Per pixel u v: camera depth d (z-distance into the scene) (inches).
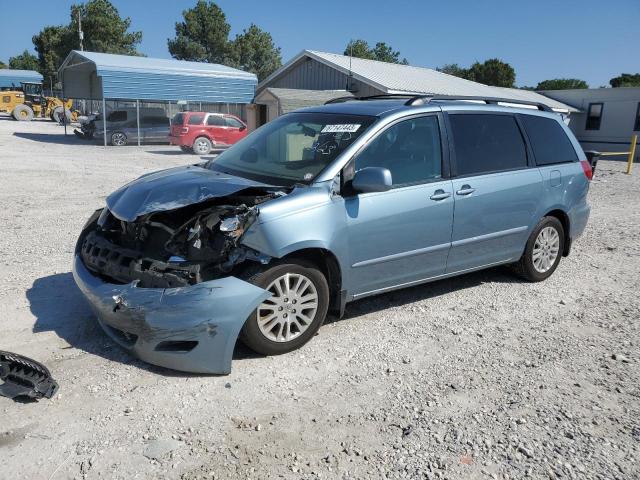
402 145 188.9
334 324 190.5
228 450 122.2
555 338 184.9
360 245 175.2
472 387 151.6
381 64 1122.0
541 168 231.0
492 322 196.9
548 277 248.4
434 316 200.5
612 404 144.9
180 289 145.9
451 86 1087.0
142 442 123.8
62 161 702.5
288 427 131.1
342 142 180.5
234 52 2313.0
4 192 440.8
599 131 1321.4
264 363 160.6
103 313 154.6
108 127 1023.6
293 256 163.3
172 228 157.9
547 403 144.3
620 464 121.0
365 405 141.3
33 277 227.8
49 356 160.4
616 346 179.5
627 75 2516.0
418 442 126.8
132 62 1064.2
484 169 210.5
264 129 214.8
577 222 252.4
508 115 225.8
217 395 143.1
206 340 147.2
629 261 280.2
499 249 220.8
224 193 158.1
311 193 164.9
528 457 122.6
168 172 192.7
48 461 116.9
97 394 141.6
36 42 2492.6
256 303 150.8
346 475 115.6
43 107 1806.1
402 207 183.2
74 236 298.8
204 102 1112.2
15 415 131.9
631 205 459.5
